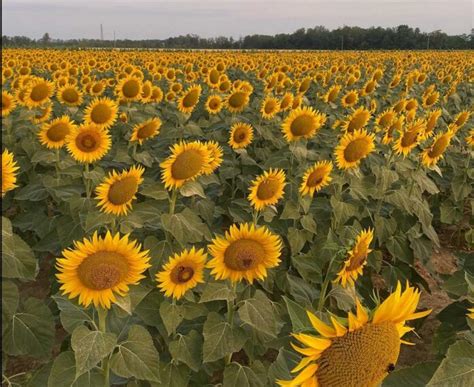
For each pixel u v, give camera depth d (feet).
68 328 10.36
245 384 11.87
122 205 12.60
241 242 10.44
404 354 17.49
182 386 11.82
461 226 27.68
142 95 33.32
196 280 11.03
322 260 15.87
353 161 17.61
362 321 5.51
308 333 6.24
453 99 50.34
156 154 27.09
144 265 9.14
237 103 29.30
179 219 13.00
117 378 12.00
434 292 21.79
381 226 18.85
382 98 50.85
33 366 15.81
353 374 5.41
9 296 10.54
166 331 12.30
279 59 100.27
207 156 13.46
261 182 14.26
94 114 21.70
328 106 37.96
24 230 20.15
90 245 8.88
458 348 8.28
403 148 19.53
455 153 27.91
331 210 18.72
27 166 23.65
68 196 18.63
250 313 11.00
